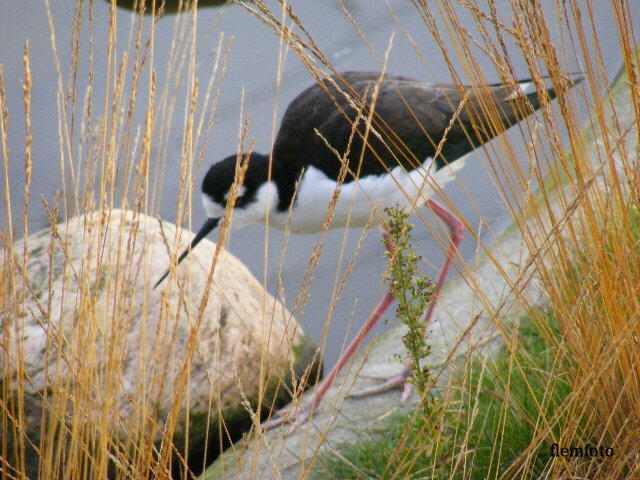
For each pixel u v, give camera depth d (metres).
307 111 7.25
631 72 4.14
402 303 4.23
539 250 4.11
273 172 7.29
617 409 4.38
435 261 8.38
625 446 4.06
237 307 6.86
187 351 3.75
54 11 11.49
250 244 9.01
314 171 7.15
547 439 4.80
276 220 7.55
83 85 10.33
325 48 11.09
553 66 4.18
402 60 10.78
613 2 4.25
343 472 5.47
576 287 4.50
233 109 10.12
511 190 4.58
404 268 4.29
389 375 6.61
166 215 9.02
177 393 3.83
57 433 5.73
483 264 7.70
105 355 3.99
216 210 7.41
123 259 6.33
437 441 4.27
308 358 7.35
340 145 6.98
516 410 5.01
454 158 7.30
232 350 6.57
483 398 5.34
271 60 10.84
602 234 4.16
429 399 4.54
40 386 5.86
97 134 3.76
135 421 3.98
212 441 6.45
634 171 4.13
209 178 7.30
